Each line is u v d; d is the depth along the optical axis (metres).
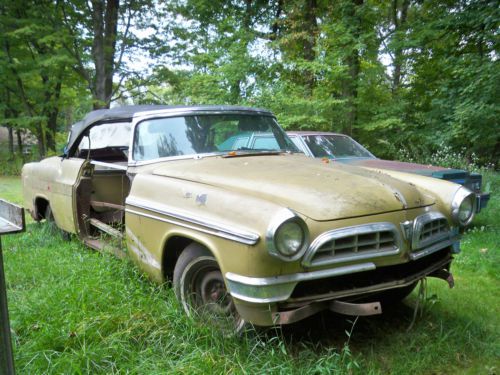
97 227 4.97
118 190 5.49
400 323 3.48
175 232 3.20
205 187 3.20
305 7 14.12
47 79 18.53
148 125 4.17
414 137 12.04
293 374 2.60
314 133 7.52
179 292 3.28
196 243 3.16
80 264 4.20
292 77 12.54
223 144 4.18
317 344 3.03
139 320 3.03
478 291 4.20
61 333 2.86
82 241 4.93
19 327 2.98
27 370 2.50
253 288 2.56
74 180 4.96
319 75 11.99
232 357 2.73
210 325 3.03
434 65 12.95
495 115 9.25
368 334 3.30
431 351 3.02
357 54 12.01
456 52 11.43
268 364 2.64
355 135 12.60
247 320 2.68
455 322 3.47
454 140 11.27
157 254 3.44
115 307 3.22
